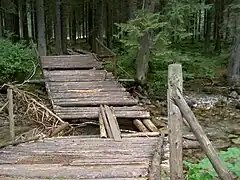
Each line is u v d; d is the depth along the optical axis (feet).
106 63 48.24
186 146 18.13
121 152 17.47
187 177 12.09
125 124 25.91
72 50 80.53
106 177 13.84
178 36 45.98
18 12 79.05
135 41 43.42
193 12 43.14
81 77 37.37
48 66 41.55
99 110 26.94
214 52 71.46
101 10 72.23
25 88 36.50
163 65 49.03
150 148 18.13
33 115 26.32
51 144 19.10
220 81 51.80
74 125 25.13
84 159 16.40
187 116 9.02
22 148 18.40
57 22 64.54
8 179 13.71
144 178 13.74
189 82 51.52
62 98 29.76
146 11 41.78
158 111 37.65
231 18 47.03
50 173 14.32
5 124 27.94
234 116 36.88
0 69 37.19
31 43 51.96
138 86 46.24
